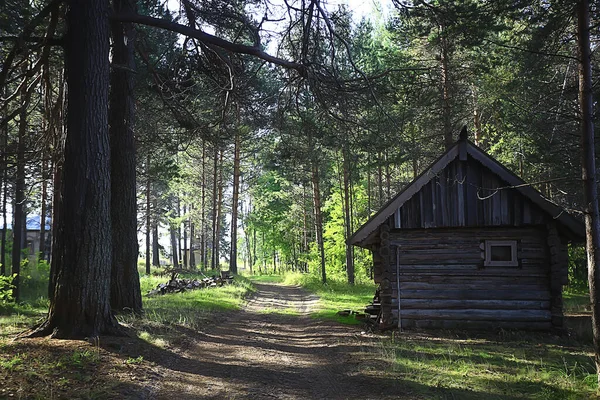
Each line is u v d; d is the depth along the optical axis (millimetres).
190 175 41094
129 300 13195
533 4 10422
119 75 13508
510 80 18156
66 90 9477
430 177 12828
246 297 23891
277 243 56281
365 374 7984
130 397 6184
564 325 12914
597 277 7457
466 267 12945
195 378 7547
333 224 37781
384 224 13164
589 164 7688
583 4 8062
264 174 51500
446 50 18797
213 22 12281
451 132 20031
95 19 9500
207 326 12930
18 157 12523
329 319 15258
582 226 12164
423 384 7305
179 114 14523
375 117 12234
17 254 19359
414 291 13055
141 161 22375
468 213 12852
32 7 10258
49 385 6090
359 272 36188
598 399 6664
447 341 11312
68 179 9188
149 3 13922
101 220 9289
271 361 9156
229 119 14820
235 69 12898
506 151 23078
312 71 10750
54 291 9094
